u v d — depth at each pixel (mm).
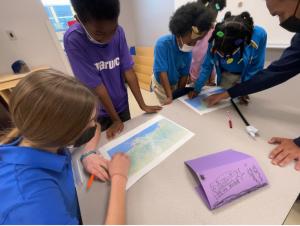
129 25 3217
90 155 667
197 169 541
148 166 618
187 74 1326
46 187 369
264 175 530
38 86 361
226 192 492
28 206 322
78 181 600
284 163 577
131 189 548
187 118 860
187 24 903
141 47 3156
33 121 357
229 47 857
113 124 884
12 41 2166
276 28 1373
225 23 842
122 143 742
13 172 362
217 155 612
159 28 2697
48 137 376
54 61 2484
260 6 1381
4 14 2039
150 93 2773
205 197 502
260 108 882
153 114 921
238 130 749
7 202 322
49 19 2305
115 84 1067
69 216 375
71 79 415
